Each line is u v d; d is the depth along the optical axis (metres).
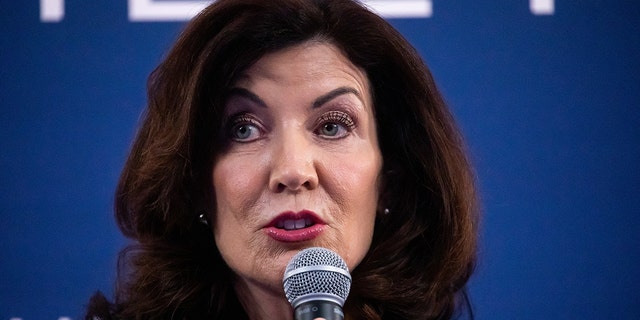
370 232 5.43
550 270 7.95
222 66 5.32
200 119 5.39
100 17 8.16
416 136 5.79
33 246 8.04
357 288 5.61
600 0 8.09
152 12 8.18
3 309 8.00
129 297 5.93
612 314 7.92
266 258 5.14
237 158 5.26
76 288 8.02
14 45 8.12
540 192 8.01
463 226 5.83
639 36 8.05
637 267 7.93
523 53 8.10
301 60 5.31
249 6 5.39
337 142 5.31
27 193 8.07
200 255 5.73
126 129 8.12
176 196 5.52
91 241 8.05
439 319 5.98
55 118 8.12
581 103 8.04
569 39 8.09
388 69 5.67
